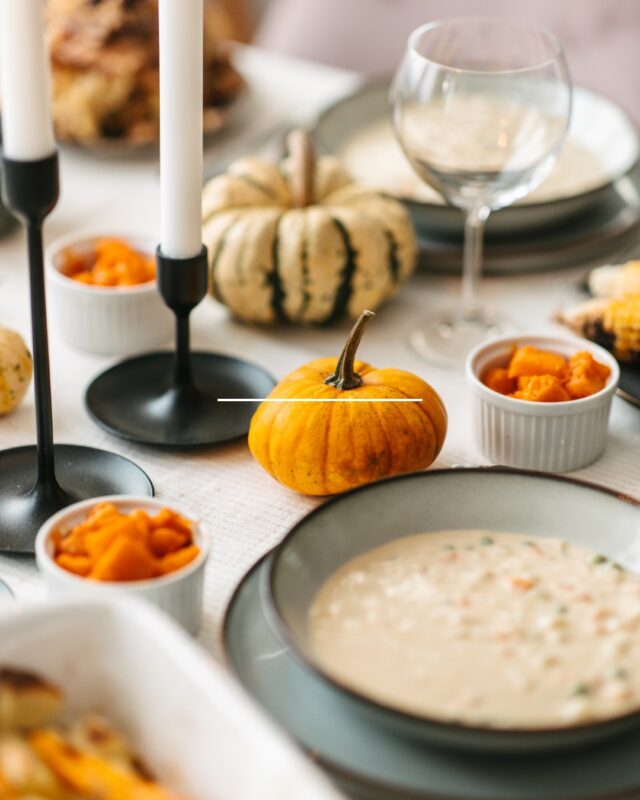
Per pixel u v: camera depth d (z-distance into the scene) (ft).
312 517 2.90
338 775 2.56
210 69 4.74
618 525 2.97
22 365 3.44
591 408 3.26
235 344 3.77
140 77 4.59
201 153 3.26
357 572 2.90
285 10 6.16
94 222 4.25
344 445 3.13
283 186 3.95
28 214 2.96
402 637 2.76
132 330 3.70
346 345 3.16
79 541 2.84
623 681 2.68
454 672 2.70
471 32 3.74
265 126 4.83
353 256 3.74
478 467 3.04
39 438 3.11
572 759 2.62
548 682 2.68
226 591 3.00
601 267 3.85
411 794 2.54
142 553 2.80
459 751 2.62
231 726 2.43
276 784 2.35
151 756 2.56
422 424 3.18
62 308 3.69
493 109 3.57
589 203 4.11
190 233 3.30
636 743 2.65
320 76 5.18
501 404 3.27
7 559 3.05
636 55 5.42
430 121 3.59
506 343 3.43
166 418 3.42
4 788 2.39
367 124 4.62
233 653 2.74
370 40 5.86
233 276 3.73
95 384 3.51
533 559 2.93
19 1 2.86
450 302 3.97
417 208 4.04
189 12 3.14
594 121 4.48
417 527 3.00
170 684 2.51
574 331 3.56
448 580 2.88
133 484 3.21
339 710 2.69
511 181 3.62
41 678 2.55
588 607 2.81
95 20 4.57
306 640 2.77
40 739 2.48
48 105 2.92
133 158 4.65
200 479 3.29
